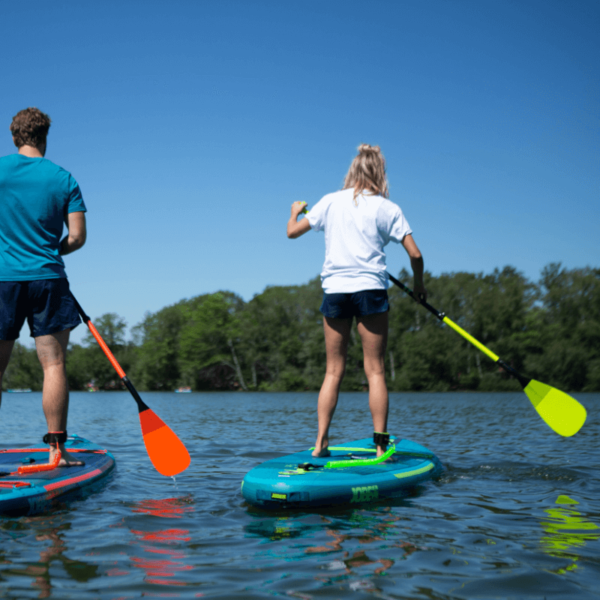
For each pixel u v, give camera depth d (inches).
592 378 1647.4
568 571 72.5
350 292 127.4
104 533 90.2
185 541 86.3
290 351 2226.9
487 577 70.2
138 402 122.9
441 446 228.7
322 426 134.5
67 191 124.1
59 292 121.8
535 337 1793.8
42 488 106.3
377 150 132.6
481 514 104.3
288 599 63.2
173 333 2669.8
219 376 2426.2
